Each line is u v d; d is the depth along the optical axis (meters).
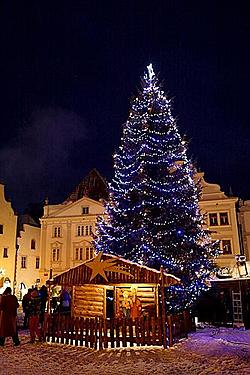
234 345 15.57
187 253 24.44
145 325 15.68
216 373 10.66
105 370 11.23
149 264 23.86
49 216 52.16
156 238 24.39
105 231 26.31
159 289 20.66
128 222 25.89
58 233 51.47
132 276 16.77
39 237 57.91
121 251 25.33
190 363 12.11
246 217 44.78
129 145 27.56
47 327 17.19
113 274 16.94
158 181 25.61
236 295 24.52
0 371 11.17
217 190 44.78
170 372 10.85
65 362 12.48
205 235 26.53
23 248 55.19
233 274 34.44
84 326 15.91
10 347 15.62
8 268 51.81
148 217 25.08
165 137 27.00
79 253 49.94
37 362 12.51
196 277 24.47
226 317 24.62
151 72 29.11
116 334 15.41
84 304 20.94
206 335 19.00
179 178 26.36
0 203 53.00
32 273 55.56
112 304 21.62
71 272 17.69
